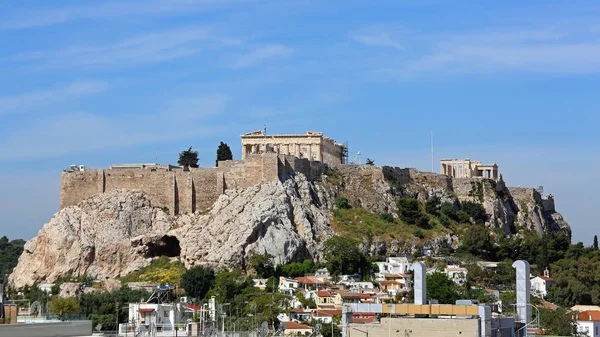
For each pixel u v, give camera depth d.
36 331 108.25
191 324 180.88
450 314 128.62
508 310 182.50
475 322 123.19
